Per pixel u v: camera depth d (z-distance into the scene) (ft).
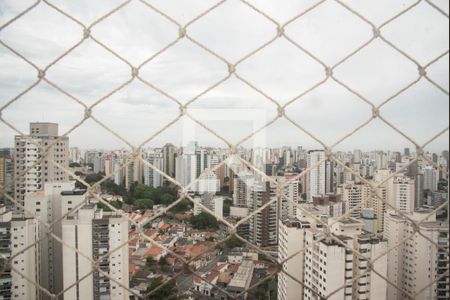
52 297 0.83
